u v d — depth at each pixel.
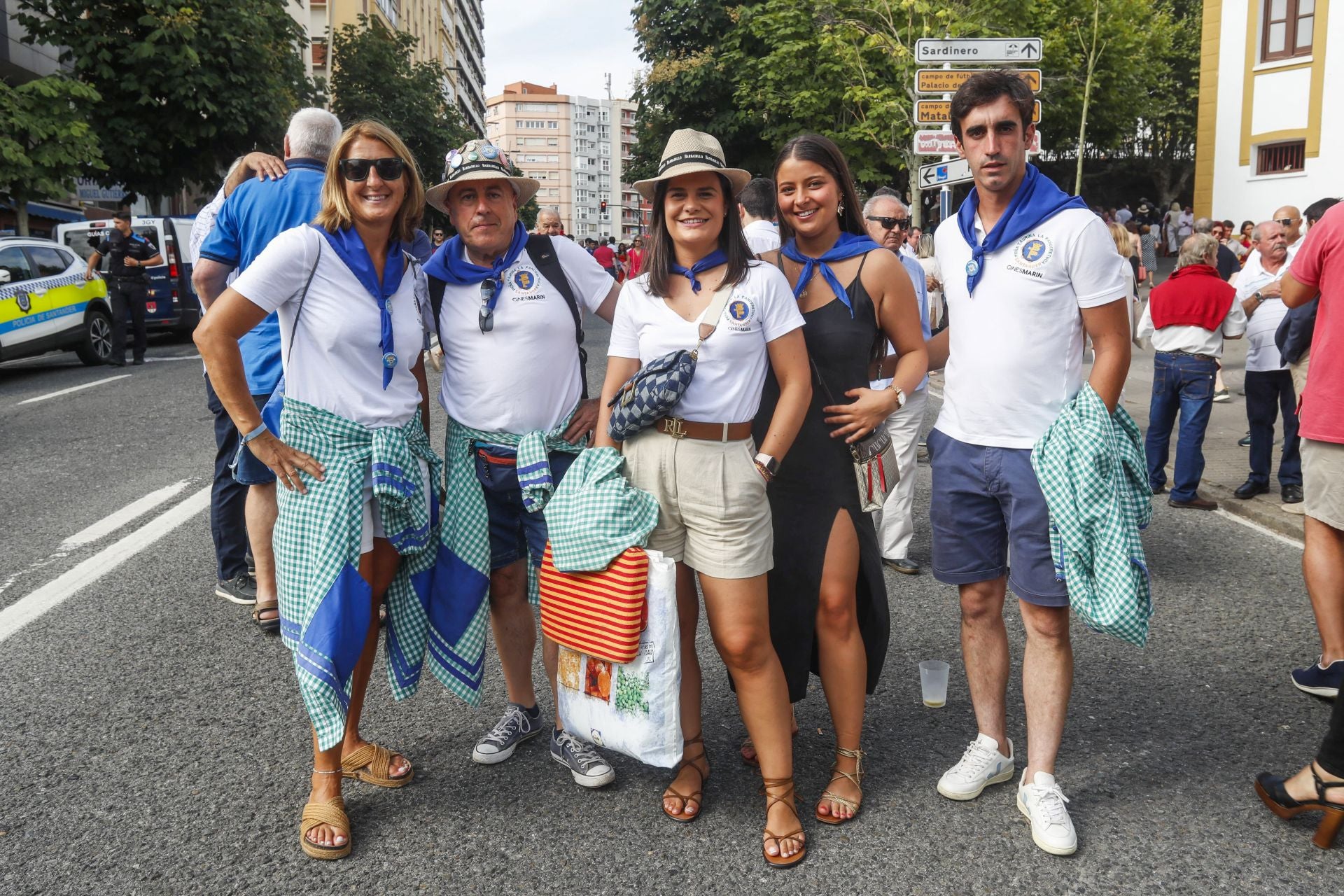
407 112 31.59
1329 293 3.74
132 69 19.88
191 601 4.86
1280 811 2.91
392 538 3.03
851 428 3.02
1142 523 2.96
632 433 2.88
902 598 5.00
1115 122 32.97
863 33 22.20
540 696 3.85
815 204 3.05
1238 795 3.08
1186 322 6.69
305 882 2.68
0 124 16.25
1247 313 6.71
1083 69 29.38
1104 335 2.89
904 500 5.36
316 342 2.93
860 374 3.11
